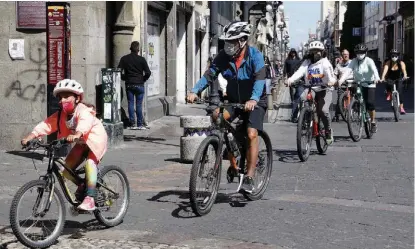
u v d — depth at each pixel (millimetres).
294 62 21438
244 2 20469
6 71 11242
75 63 11336
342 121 17125
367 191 7895
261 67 6781
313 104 10523
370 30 88375
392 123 16719
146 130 14672
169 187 8164
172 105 19734
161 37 19688
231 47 6824
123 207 6461
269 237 5898
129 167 9648
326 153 11125
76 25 11289
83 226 6305
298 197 7559
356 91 12953
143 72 14797
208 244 5676
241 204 7184
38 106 11234
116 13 14727
